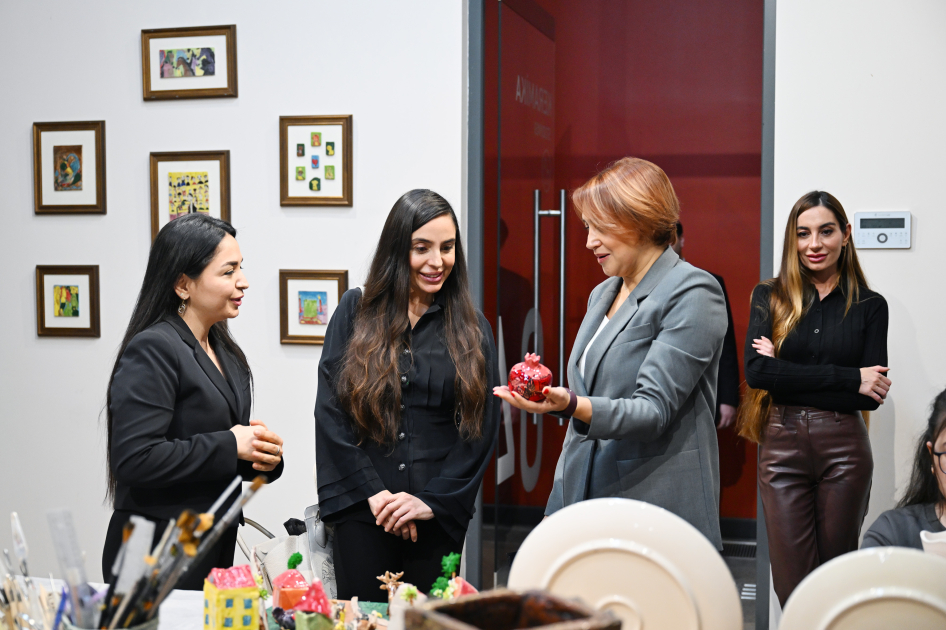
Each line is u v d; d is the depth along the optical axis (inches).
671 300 63.5
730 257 153.6
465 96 112.3
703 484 64.1
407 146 112.8
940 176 100.9
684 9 151.2
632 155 154.8
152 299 69.2
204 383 68.6
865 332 96.2
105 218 120.4
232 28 115.6
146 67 118.0
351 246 114.5
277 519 116.7
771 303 100.3
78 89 120.6
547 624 30.1
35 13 121.4
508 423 121.0
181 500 67.3
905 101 101.7
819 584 34.4
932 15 100.5
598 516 36.4
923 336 101.9
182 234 69.0
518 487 125.8
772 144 105.9
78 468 121.9
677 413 64.5
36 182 121.6
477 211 113.0
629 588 35.9
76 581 37.1
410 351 75.0
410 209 73.6
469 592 45.4
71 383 122.0
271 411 116.7
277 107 115.6
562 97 156.6
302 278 115.1
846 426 94.4
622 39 153.6
